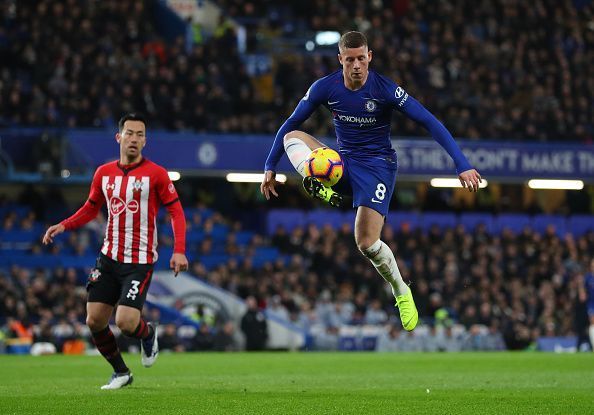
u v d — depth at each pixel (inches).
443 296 3516.2
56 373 1764.3
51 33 3868.1
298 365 2126.0
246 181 3887.8
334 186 1198.3
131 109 3715.6
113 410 1017.5
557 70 4534.9
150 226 1262.3
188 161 3646.7
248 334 3127.5
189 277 3267.7
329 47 4621.1
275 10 4901.6
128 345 2893.7
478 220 4234.7
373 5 4685.0
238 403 1090.1
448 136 1132.5
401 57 4306.1
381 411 1019.3
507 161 3946.9
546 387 1393.9
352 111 1170.0
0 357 2536.9
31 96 3671.3
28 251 3560.5
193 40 4566.9
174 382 1475.1
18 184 3826.3
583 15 4931.1
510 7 4803.2
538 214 4303.6
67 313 3036.4
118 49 3939.5
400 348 3262.8
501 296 3563.0
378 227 1167.6
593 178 4015.8
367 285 3572.8
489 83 4392.2
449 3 4790.8
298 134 1216.8
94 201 1285.7
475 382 1526.8
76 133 3518.7
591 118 4370.1
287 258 3786.9
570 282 3735.2
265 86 4552.2
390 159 1189.1
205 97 3818.9
